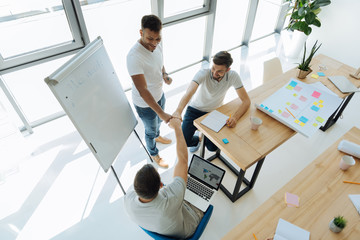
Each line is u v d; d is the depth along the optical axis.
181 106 1.85
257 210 1.32
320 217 1.29
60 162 2.41
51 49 2.31
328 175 1.49
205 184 1.63
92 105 1.57
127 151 2.53
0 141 2.20
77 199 2.11
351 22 3.47
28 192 2.16
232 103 2.01
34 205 2.06
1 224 1.94
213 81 1.90
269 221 1.28
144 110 1.92
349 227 1.24
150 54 1.69
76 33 2.40
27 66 2.26
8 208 2.04
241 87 1.93
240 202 2.09
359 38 3.48
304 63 2.18
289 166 2.40
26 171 2.32
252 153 1.60
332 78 2.26
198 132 2.51
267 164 2.41
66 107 1.34
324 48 3.95
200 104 2.11
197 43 3.82
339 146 1.63
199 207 1.53
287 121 1.78
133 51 1.62
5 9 2.09
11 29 2.23
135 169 2.36
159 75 1.87
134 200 1.11
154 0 2.71
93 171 2.34
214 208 2.04
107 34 3.01
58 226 1.93
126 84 3.34
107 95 1.73
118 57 3.20
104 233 1.89
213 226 1.92
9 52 2.25
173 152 2.53
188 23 3.55
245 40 4.29
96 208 2.05
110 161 1.77
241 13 4.06
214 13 3.30
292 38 3.82
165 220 1.07
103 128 1.68
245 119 1.85
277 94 2.03
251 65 3.84
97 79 1.62
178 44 3.71
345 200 1.36
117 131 1.85
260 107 1.90
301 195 1.39
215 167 1.64
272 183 2.25
